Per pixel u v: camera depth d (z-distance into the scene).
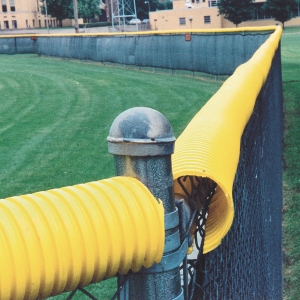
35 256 1.00
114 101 17.23
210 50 20.70
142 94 18.39
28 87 21.25
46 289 1.03
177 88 19.33
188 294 1.48
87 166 9.64
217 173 1.54
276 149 6.66
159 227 1.20
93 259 1.09
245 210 2.28
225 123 2.05
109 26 89.12
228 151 1.86
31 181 8.83
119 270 1.17
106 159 10.07
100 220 1.11
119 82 21.58
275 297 3.88
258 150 3.33
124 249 1.14
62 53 32.00
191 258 1.83
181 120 13.72
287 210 7.00
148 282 1.29
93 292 4.90
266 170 4.07
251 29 18.75
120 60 26.75
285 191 7.74
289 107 15.09
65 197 1.11
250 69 3.48
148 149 1.26
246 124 2.63
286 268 5.50
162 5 116.50
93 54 28.94
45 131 12.85
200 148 1.65
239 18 77.06
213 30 20.39
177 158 1.59
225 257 1.75
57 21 94.00
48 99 18.14
